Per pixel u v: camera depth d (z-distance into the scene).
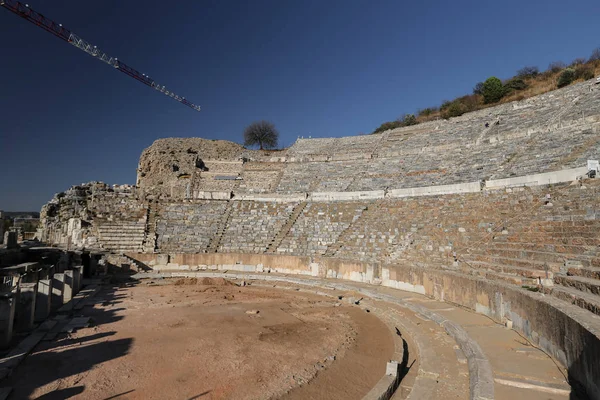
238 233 36.34
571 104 35.19
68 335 14.70
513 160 30.75
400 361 11.96
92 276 29.27
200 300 22.16
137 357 12.41
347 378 11.18
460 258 22.02
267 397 9.67
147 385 10.23
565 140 28.81
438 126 50.50
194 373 11.15
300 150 58.72
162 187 50.31
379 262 25.92
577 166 23.75
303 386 10.47
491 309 16.09
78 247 33.81
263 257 32.03
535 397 8.39
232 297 23.20
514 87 59.12
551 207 21.16
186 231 36.78
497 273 17.45
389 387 10.01
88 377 10.68
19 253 26.25
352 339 15.04
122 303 21.14
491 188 28.58
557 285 14.01
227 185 48.56
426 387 10.06
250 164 53.19
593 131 27.84
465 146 39.94
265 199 43.12
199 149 60.38
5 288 16.41
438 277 20.66
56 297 19.06
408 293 22.47
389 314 18.56
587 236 16.61
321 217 36.06
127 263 31.41
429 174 36.94
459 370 11.22
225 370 11.41
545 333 11.39
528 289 14.36
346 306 21.08
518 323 13.73
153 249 34.03
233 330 15.89
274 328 16.39
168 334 15.15
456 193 30.64
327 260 29.05
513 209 23.78
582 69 50.34
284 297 23.48
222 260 32.81
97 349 13.14
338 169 46.97
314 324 17.23
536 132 33.75
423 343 13.98
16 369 11.20
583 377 8.66
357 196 38.44
